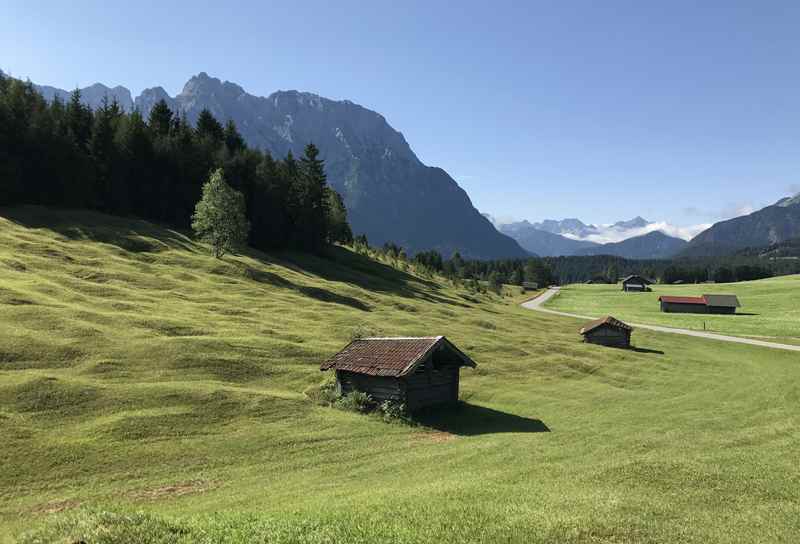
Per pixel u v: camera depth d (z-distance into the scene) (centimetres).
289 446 2861
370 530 1352
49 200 9556
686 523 1472
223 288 7212
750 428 3322
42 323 4388
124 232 8925
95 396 3234
